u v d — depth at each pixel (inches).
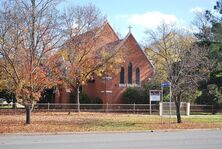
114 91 2111.2
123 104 1929.1
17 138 833.5
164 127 1132.5
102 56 1806.1
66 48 1496.1
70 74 1653.5
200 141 781.9
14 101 1834.4
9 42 1058.7
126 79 2146.9
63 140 784.9
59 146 674.2
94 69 1782.7
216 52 1971.0
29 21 1063.0
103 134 957.8
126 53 2048.5
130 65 2159.2
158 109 1822.1
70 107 1803.6
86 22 1849.2
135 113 1808.6
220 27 2060.8
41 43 1094.4
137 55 2181.3
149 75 2188.7
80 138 835.4
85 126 1125.7
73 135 924.6
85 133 976.9
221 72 1996.8
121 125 1177.4
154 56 2185.0
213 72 1985.7
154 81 1967.3
